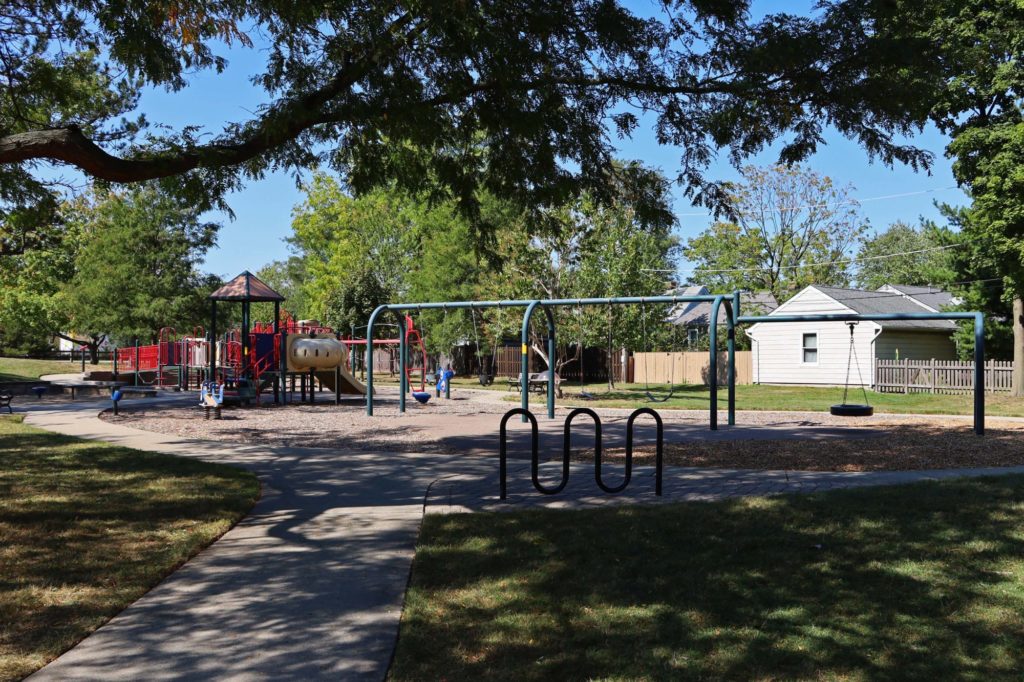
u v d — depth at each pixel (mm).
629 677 3777
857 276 70938
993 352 30516
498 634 4344
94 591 5121
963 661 3941
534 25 7777
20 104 10305
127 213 38188
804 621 4480
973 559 5629
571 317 26219
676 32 8250
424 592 5094
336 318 39844
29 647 4168
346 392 26969
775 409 21750
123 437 13922
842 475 9531
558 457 11438
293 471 10234
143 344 40656
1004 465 10398
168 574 5605
